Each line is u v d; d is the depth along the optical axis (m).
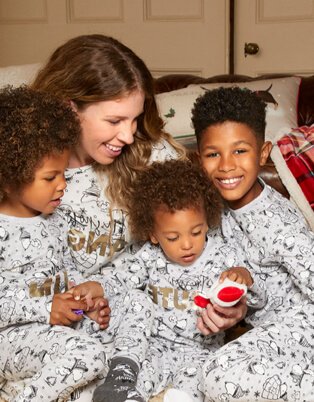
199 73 3.93
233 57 3.87
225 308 1.67
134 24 3.97
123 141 1.79
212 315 1.67
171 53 3.95
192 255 1.75
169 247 1.74
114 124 1.79
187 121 2.77
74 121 1.72
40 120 1.66
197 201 1.71
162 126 1.97
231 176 1.76
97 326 1.78
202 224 1.73
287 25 3.76
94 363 1.57
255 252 1.81
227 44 3.84
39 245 1.75
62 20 4.05
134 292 1.80
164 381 1.70
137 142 1.92
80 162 1.89
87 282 1.79
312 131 2.29
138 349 1.65
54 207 1.73
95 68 1.76
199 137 1.83
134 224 1.81
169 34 3.93
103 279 1.85
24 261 1.73
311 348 1.67
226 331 2.09
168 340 1.79
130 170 1.89
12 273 1.73
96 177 1.89
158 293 1.80
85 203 1.87
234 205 1.84
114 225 1.87
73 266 1.88
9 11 4.13
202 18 3.86
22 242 1.74
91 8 4.01
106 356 1.61
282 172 2.21
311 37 3.73
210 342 1.81
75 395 1.61
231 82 3.08
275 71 3.83
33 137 1.64
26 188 1.68
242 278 1.70
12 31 4.14
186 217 1.69
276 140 2.33
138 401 1.49
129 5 3.95
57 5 4.04
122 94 1.75
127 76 1.76
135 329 1.71
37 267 1.75
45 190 1.68
